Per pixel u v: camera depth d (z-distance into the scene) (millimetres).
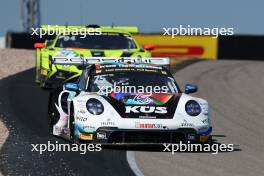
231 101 59625
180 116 36438
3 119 45500
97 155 35250
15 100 53219
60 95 40719
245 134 44750
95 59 44750
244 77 76000
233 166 34000
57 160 33875
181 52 105250
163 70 40625
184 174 31797
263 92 66000
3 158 33750
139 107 36594
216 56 106062
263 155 37531
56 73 56031
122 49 58500
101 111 36156
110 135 35656
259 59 106125
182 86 66250
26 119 46000
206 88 65938
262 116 53062
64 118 39781
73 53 56781
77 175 30922
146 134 35781
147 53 58438
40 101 53219
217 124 48219
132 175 31156
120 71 39938
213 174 32000
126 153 35938
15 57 81438
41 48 60750
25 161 33375
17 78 65812
